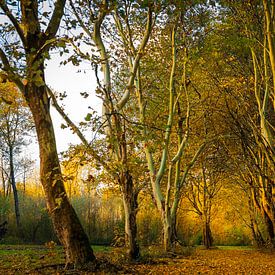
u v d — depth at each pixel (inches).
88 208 1401.3
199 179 1307.8
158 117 805.9
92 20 570.6
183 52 828.0
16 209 1392.7
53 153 460.8
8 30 471.2
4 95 1177.4
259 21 711.7
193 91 928.9
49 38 444.1
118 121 514.0
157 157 908.0
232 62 878.4
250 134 968.9
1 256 708.0
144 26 772.6
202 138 970.1
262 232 1359.5
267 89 719.7
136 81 761.0
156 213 1238.9
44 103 462.3
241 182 1262.3
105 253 765.9
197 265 641.0
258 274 551.2
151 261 625.6
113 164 471.8
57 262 561.0
